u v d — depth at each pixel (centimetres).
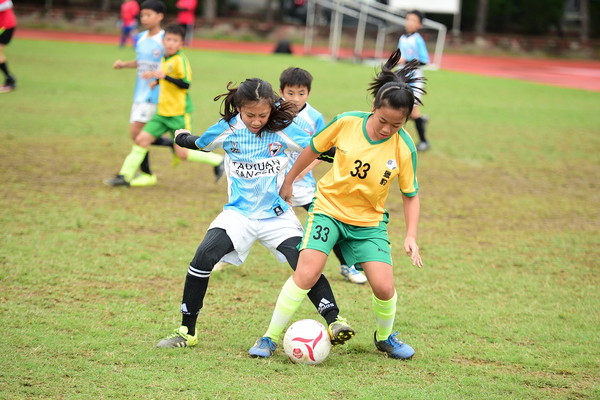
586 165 4078
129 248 2367
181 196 3109
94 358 1530
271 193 1633
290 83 2094
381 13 9950
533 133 5028
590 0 13562
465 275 2273
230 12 14188
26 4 13238
